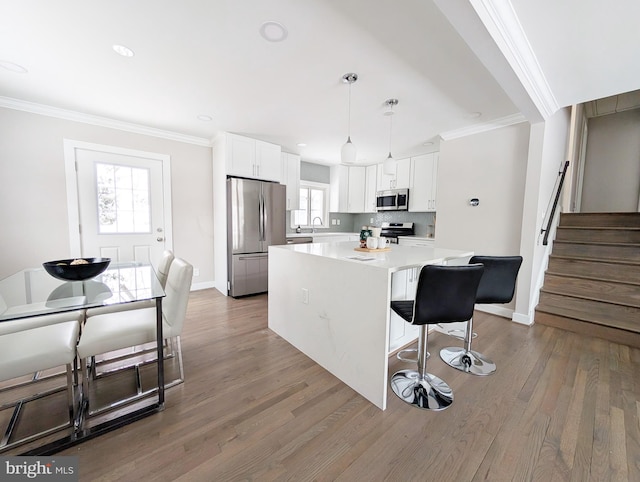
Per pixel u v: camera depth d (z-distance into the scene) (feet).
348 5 4.71
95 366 6.20
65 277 5.26
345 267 5.93
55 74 7.16
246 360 6.98
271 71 6.89
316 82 7.41
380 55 6.15
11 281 5.96
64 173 9.87
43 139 9.46
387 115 9.66
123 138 11.03
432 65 6.49
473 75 6.89
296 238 15.76
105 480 3.69
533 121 8.75
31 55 6.31
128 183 11.25
